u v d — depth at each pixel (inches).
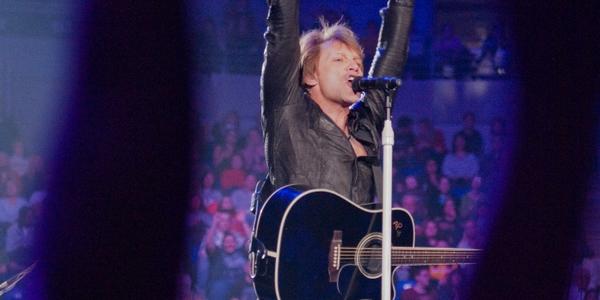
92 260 623.2
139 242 639.1
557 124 658.8
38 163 637.3
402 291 559.5
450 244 624.1
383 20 293.6
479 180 645.9
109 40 700.0
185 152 687.1
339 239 261.4
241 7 725.3
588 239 623.5
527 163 659.4
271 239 255.9
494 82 710.5
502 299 579.8
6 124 648.4
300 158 266.1
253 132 677.3
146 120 695.1
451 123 721.6
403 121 684.1
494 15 717.9
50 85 701.3
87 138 687.7
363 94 283.7
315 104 271.9
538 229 621.9
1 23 693.3
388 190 251.9
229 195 647.1
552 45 665.6
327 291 260.1
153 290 628.4
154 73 703.1
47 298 600.7
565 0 657.0
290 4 259.0
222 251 607.2
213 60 717.9
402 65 288.8
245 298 599.2
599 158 646.5
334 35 277.9
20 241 600.4
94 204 650.2
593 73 650.8
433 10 731.4
